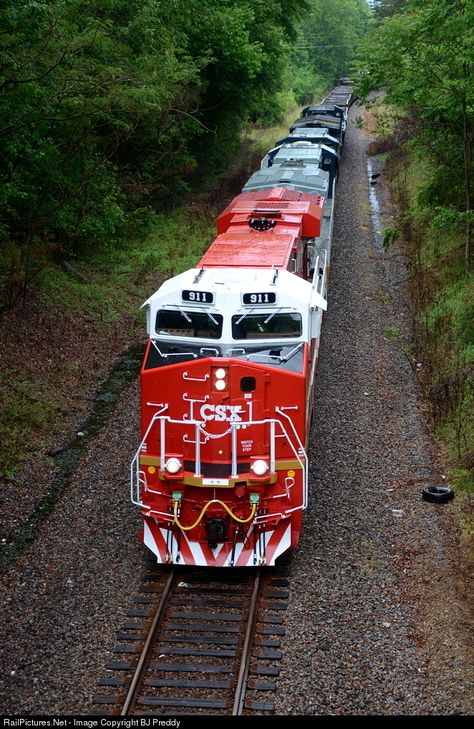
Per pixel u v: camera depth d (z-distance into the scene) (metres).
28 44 14.81
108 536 11.09
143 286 22.44
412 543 10.85
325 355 17.38
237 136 41.38
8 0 13.38
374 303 20.95
